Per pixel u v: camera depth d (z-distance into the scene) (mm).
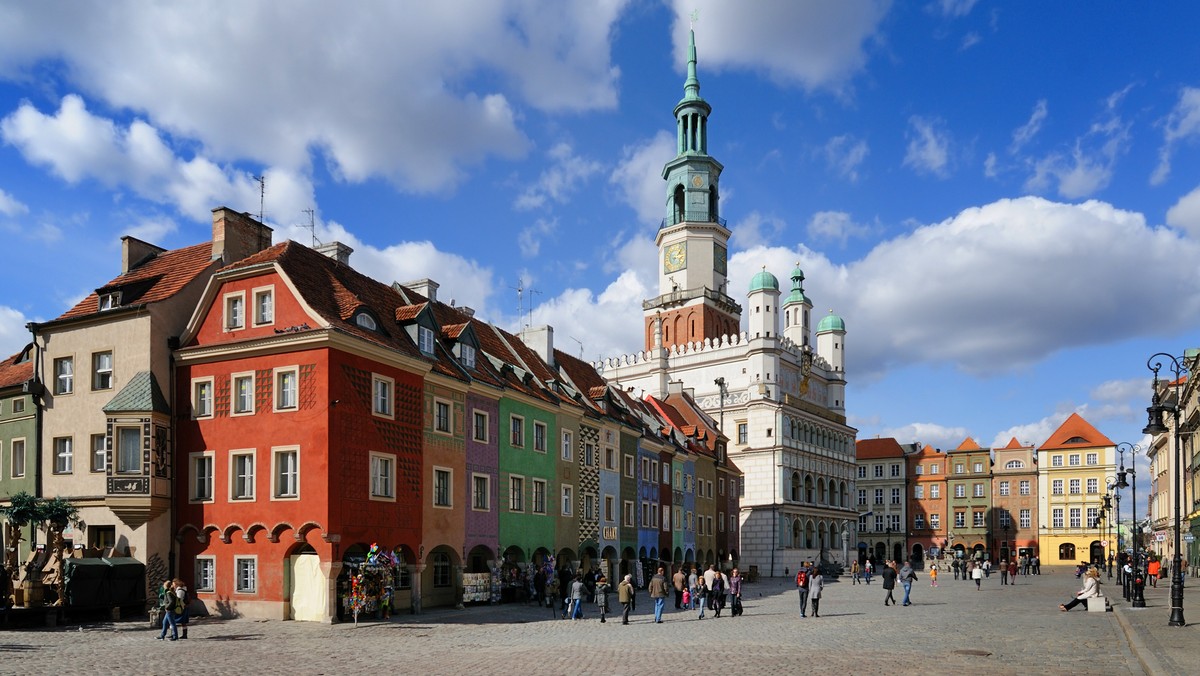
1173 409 32906
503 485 45250
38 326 39656
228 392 36719
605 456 56125
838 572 90375
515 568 45594
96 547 36125
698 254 109188
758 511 94938
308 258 39469
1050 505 130125
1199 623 31328
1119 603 43344
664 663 22625
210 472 36719
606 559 56250
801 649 25703
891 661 23078
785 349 101250
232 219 41719
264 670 21391
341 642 27516
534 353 57531
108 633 29422
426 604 40688
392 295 44906
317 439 34281
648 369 106875
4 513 34500
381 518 36469
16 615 30859
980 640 28156
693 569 45781
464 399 42812
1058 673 21000
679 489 68000
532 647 26188
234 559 35688
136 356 37438
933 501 137000
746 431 98000
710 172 111812
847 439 112875
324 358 34594
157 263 43125
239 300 37438
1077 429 131000
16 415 40406
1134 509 49531
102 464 37875
